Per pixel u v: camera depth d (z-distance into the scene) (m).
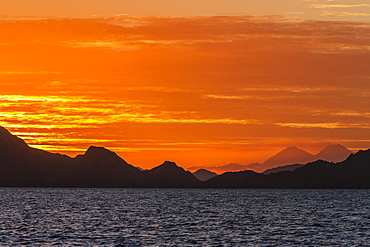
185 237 171.25
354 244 160.88
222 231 188.62
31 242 157.00
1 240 159.50
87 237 168.50
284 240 168.00
